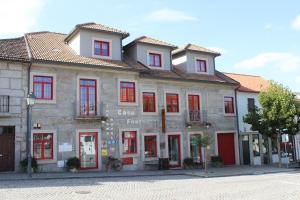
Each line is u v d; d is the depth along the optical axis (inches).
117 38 911.0
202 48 1102.4
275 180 690.8
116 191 507.5
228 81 1083.9
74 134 789.2
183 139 965.8
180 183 618.2
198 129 1000.2
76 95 799.7
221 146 1054.4
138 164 874.8
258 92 1162.6
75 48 879.7
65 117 781.3
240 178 729.0
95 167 812.0
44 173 714.2
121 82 877.8
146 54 973.2
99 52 881.5
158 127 924.0
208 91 1043.3
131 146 876.0
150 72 920.9
